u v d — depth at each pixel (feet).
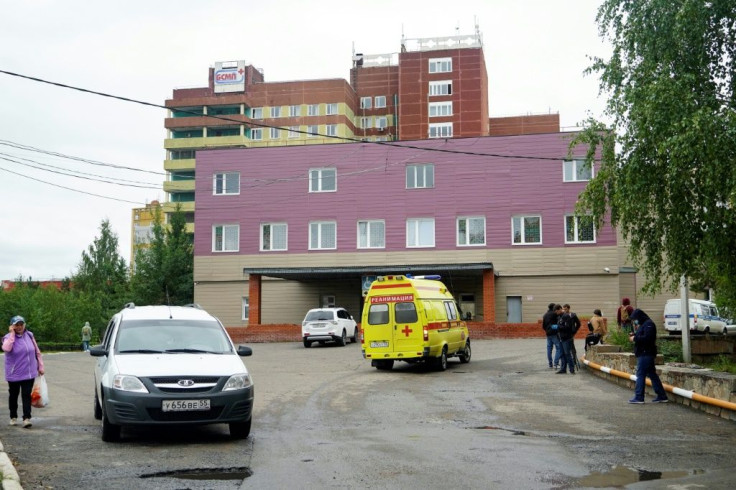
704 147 33.53
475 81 286.05
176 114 308.19
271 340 124.88
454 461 28.66
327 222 139.74
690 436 34.65
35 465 28.30
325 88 294.66
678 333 120.88
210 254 143.23
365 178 138.92
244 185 143.23
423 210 136.05
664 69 37.88
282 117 296.51
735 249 37.35
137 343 36.55
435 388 56.75
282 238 141.28
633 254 41.81
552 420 40.04
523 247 131.23
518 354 88.79
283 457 29.68
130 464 28.40
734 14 36.70
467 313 129.70
